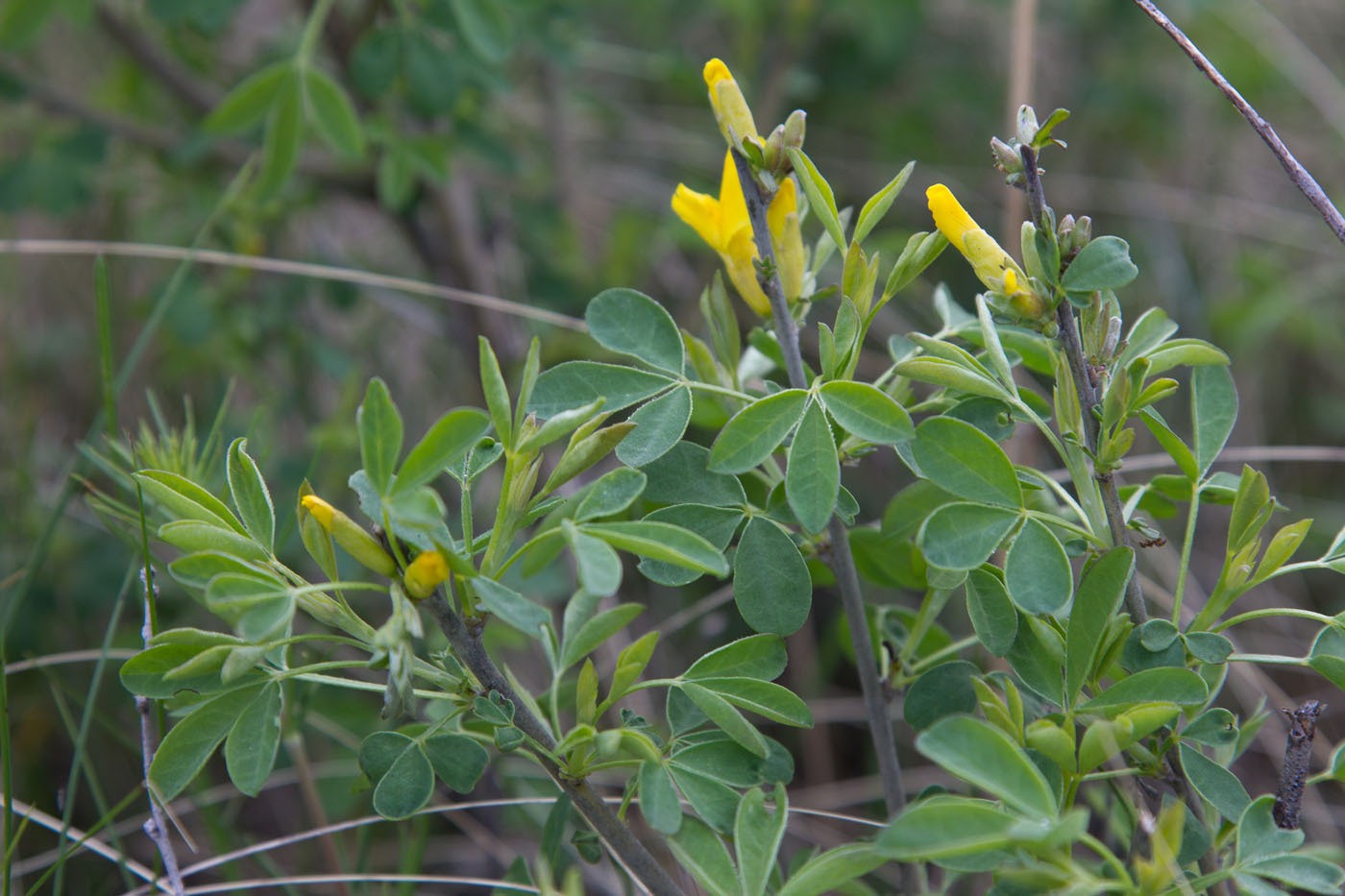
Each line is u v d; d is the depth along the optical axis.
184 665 0.73
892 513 0.78
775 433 0.75
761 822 0.75
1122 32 1.55
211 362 1.18
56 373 1.31
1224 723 0.76
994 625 0.76
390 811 0.75
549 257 1.35
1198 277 1.52
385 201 1.08
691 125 1.66
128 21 1.21
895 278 0.76
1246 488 0.76
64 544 1.07
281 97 0.92
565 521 0.73
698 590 1.14
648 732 0.77
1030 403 0.79
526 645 0.93
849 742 1.14
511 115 1.44
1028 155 0.75
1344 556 0.76
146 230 1.33
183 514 0.75
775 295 0.77
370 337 1.39
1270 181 1.60
